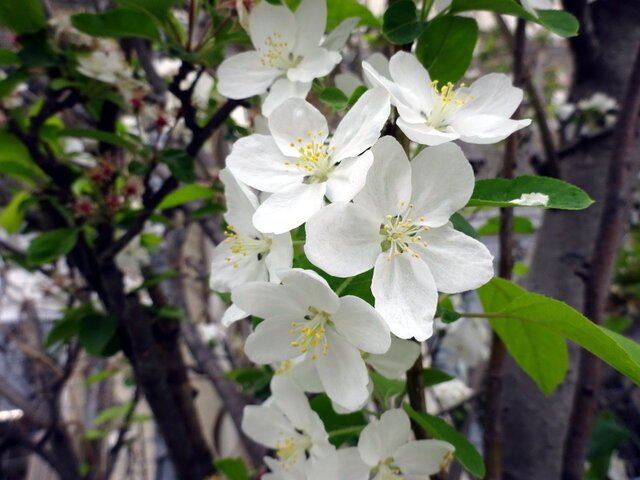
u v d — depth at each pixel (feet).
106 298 0.62
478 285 0.31
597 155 0.65
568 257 0.63
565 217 0.65
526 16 0.38
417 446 0.35
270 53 0.43
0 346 1.16
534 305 0.34
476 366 0.92
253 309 0.33
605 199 0.46
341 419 0.44
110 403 1.30
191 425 0.69
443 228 0.33
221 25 0.48
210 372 0.88
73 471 0.92
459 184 0.32
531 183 0.34
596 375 0.47
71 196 0.62
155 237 0.82
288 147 0.35
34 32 0.55
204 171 0.84
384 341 0.30
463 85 0.37
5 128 0.57
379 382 0.44
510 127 0.34
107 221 0.62
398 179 0.32
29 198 0.62
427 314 0.31
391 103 0.33
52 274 0.82
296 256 0.37
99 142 0.66
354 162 0.32
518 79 0.50
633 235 1.22
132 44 0.68
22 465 1.36
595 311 0.45
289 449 0.42
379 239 0.32
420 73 0.35
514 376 0.64
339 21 0.49
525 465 0.61
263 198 0.38
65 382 0.91
